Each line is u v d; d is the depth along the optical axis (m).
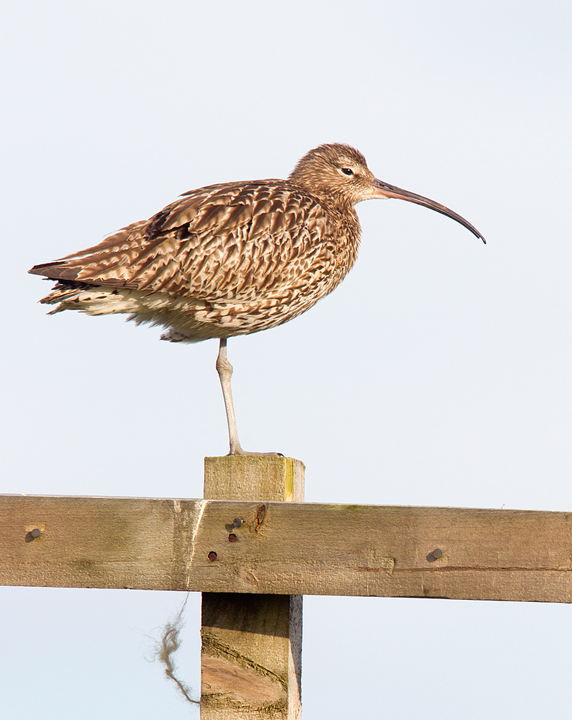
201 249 15.40
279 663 9.92
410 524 9.00
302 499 11.90
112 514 9.46
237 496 11.08
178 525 9.38
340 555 9.10
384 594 9.01
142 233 15.38
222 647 10.02
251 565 9.24
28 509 9.58
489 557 8.81
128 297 15.34
